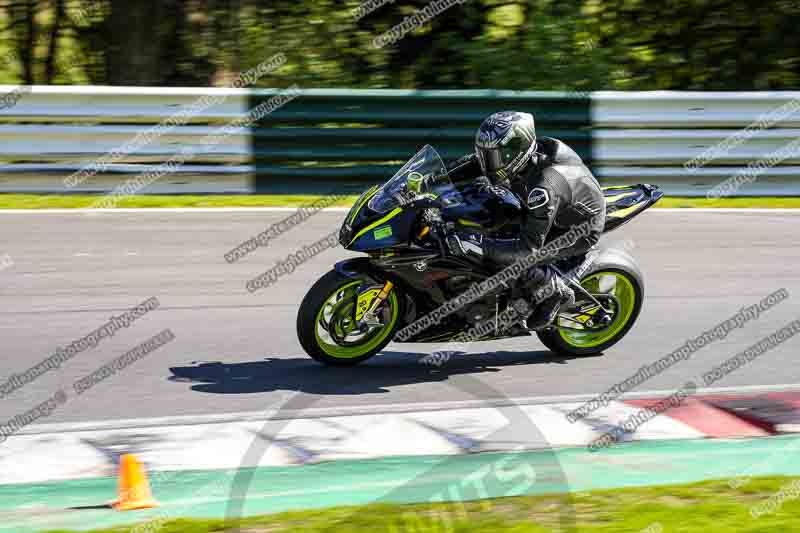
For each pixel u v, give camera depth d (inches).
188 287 1190.3
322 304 911.7
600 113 1651.1
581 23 2081.7
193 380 919.0
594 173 1658.5
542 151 941.8
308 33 2074.3
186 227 1424.7
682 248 1398.9
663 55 2140.7
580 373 965.2
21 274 1212.5
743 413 878.4
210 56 2062.0
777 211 1610.5
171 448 770.2
